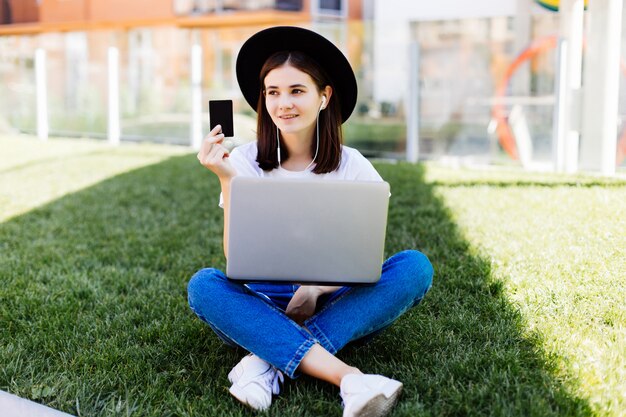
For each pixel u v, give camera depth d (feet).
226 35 32.09
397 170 23.04
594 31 21.67
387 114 27.53
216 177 22.16
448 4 31.76
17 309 10.14
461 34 25.66
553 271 10.97
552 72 23.61
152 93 34.04
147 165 25.18
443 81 26.32
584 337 8.45
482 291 10.26
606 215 14.64
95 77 35.53
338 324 7.40
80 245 14.01
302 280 6.98
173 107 33.50
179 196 19.15
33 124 37.91
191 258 12.92
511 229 13.96
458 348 8.26
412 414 6.68
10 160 27.35
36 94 37.32
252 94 8.23
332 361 6.97
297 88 7.54
